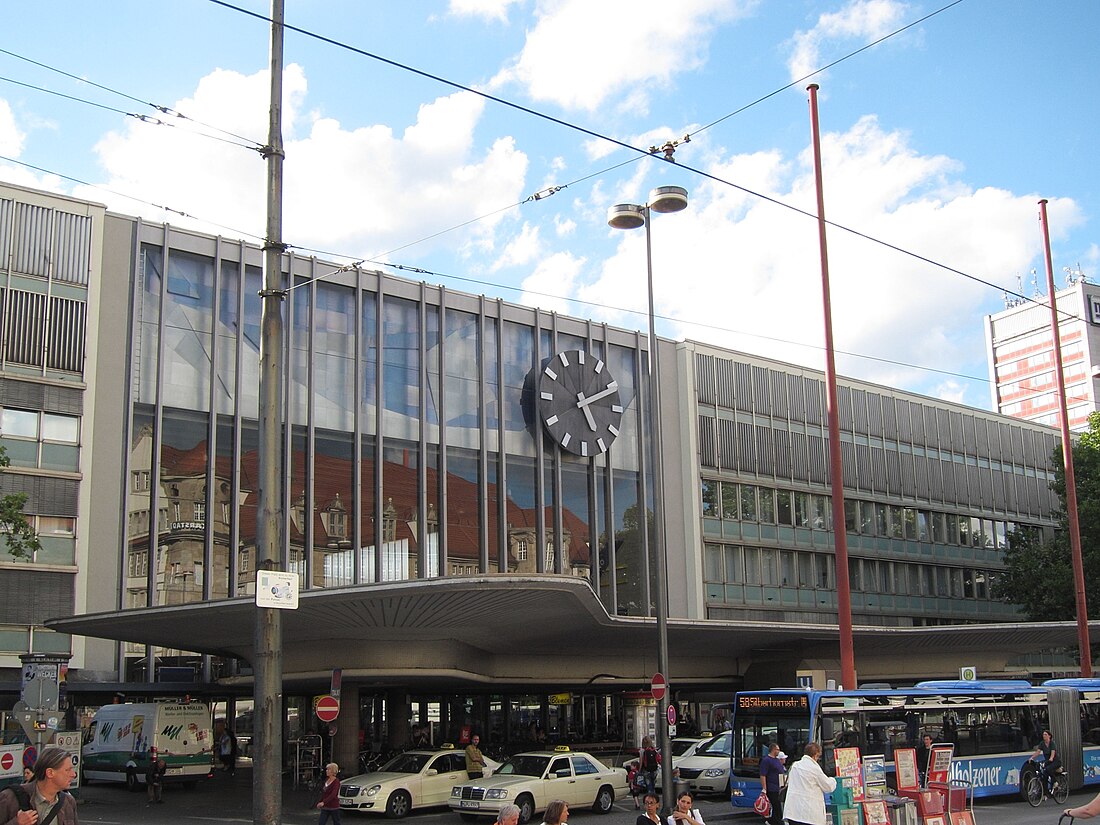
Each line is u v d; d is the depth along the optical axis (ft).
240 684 116.57
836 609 186.60
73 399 117.50
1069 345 460.14
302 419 132.57
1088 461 187.83
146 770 99.60
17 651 109.81
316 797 94.32
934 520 207.10
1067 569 182.91
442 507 142.20
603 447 159.53
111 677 116.06
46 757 23.68
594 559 157.79
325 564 130.21
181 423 123.54
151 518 119.55
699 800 92.63
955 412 217.97
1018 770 84.69
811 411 193.88
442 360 146.61
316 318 136.26
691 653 140.77
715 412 179.52
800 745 74.49
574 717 149.89
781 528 182.80
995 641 151.74
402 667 100.78
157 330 124.47
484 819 79.25
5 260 116.37
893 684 163.02
